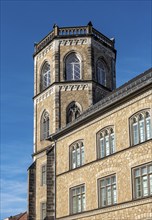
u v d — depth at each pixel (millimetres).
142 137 32312
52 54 50312
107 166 35125
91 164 37188
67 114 47656
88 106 47531
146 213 30109
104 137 36562
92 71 49062
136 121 33125
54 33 50594
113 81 52094
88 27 50562
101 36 52188
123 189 32812
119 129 34531
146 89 31984
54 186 42031
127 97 33719
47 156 43188
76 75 49594
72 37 50219
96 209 35250
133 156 32438
